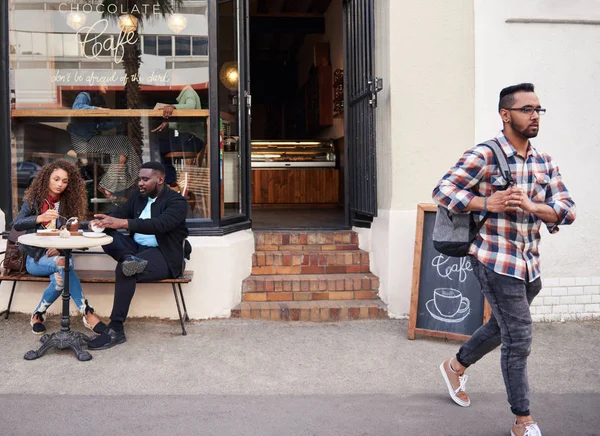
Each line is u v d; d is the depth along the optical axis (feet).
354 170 19.01
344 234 18.62
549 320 16.38
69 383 11.48
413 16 15.97
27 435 9.27
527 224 8.95
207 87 16.34
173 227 13.87
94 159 16.87
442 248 9.32
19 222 13.50
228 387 11.45
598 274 16.53
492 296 9.05
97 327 14.11
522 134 8.98
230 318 15.87
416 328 14.52
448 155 16.17
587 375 12.33
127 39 16.78
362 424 9.87
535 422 9.98
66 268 12.82
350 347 13.89
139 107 16.74
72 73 16.79
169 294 15.69
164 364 12.58
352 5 18.80
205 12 16.39
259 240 18.16
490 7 16.16
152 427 9.65
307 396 11.07
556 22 16.29
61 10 16.71
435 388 11.55
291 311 15.87
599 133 16.46
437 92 16.10
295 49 41.19
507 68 16.28
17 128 16.43
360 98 17.70
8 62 16.14
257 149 29.30
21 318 15.46
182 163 16.48
